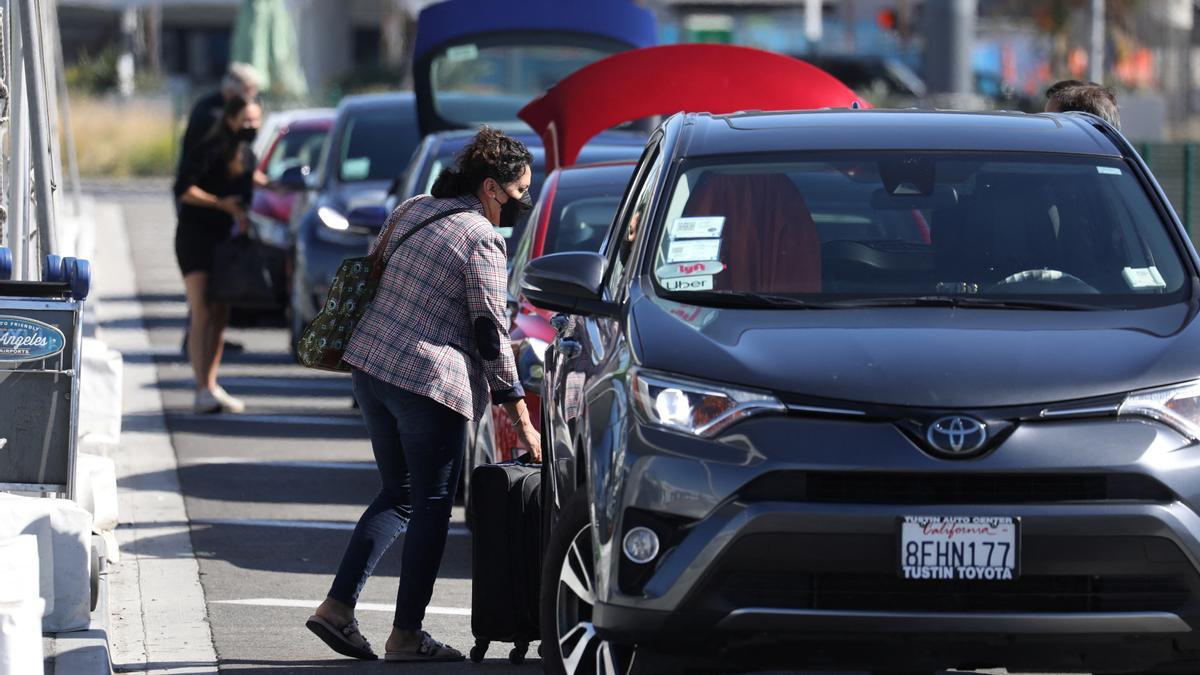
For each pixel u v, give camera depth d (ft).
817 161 71.97
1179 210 216.95
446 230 75.56
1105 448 56.85
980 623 55.98
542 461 75.20
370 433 78.38
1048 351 60.39
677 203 70.38
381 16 616.39
